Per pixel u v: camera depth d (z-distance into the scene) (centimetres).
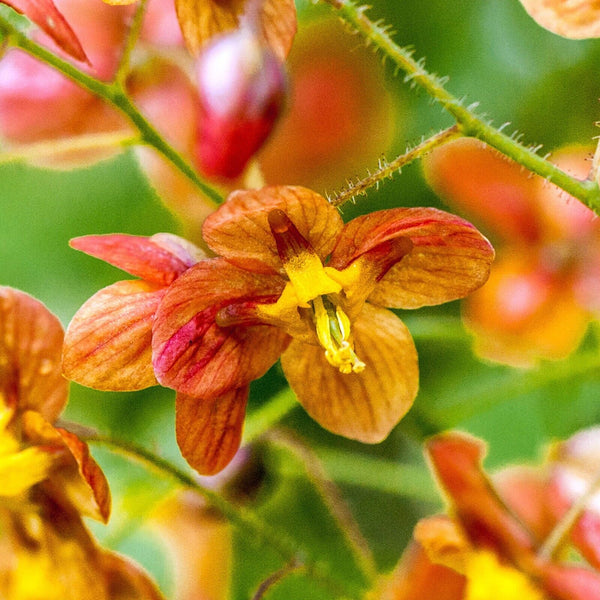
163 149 15
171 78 16
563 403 16
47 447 14
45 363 14
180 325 13
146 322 13
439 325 16
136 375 13
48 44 16
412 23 16
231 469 16
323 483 15
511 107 16
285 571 14
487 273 13
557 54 16
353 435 14
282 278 13
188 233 16
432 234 13
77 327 13
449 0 16
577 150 16
